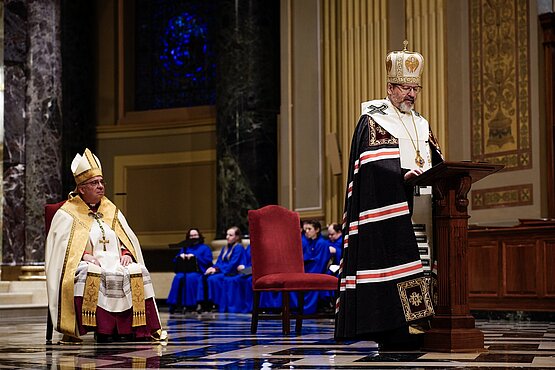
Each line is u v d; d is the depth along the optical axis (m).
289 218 8.68
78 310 7.38
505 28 12.45
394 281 5.69
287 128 15.27
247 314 14.07
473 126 12.75
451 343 5.72
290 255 8.58
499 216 12.34
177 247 15.60
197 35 18.77
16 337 8.36
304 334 8.23
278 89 15.91
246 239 15.50
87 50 18.86
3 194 15.58
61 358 5.96
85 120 18.67
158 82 19.03
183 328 9.56
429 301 5.70
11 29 15.80
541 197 11.87
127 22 19.19
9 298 14.35
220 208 16.06
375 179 5.82
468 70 12.85
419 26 13.27
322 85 14.83
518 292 11.05
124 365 5.41
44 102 15.77
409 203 5.91
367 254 5.75
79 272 7.43
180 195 18.45
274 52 15.92
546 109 11.92
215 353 6.17
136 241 8.02
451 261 5.75
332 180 14.49
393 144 5.89
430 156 6.05
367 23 13.98
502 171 12.35
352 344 6.86
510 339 7.27
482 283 11.46
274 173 15.75
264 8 15.91
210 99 18.50
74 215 7.75
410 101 6.04
